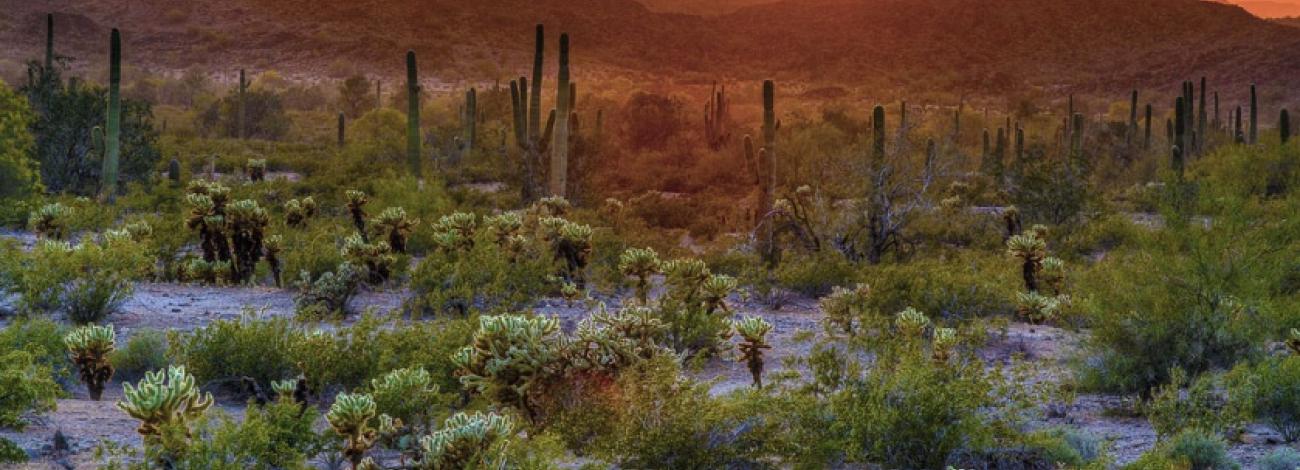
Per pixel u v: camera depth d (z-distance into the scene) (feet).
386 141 155.22
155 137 114.52
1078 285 48.96
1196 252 37.68
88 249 45.24
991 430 25.80
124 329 42.45
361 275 50.85
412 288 48.80
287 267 55.57
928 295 50.16
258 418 21.61
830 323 47.06
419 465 22.13
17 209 76.54
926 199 76.13
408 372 26.17
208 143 200.34
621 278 56.65
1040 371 39.34
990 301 50.78
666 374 25.36
